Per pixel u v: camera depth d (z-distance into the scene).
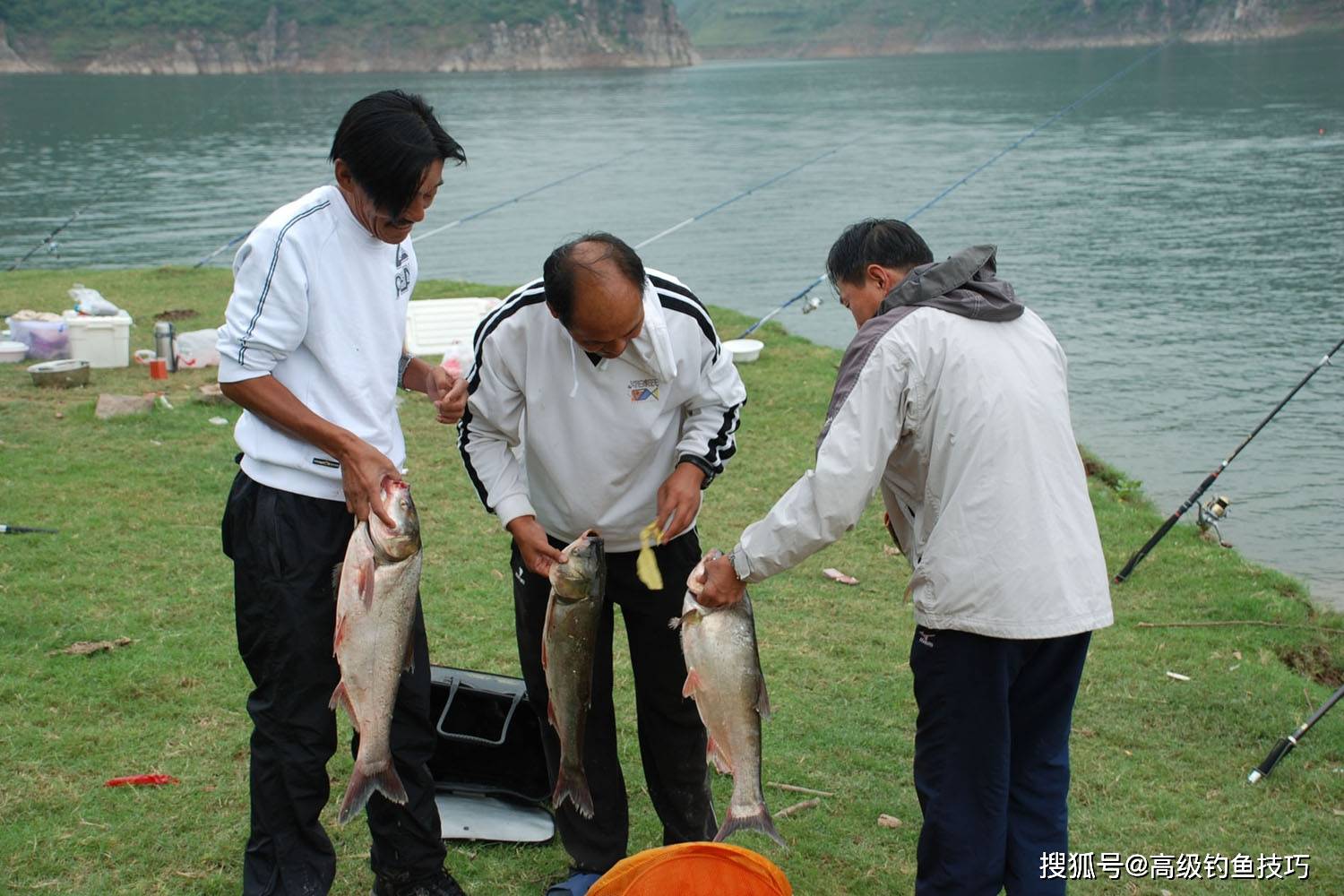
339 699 3.10
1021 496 2.99
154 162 42.03
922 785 3.19
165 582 5.82
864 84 86.31
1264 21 106.62
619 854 3.64
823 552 6.68
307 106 66.00
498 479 3.43
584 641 3.26
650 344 3.16
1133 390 12.90
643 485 3.40
